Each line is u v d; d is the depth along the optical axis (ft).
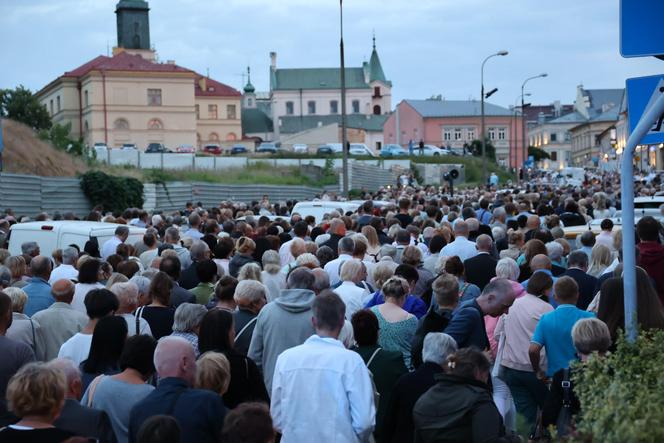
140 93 352.69
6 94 315.17
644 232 31.78
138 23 433.89
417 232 49.98
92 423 18.38
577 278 33.01
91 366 22.20
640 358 17.93
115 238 48.85
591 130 507.30
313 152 326.03
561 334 25.80
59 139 160.86
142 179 150.51
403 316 26.11
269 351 24.64
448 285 25.88
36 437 15.85
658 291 31.07
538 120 646.33
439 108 431.02
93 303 24.85
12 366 23.00
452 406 18.54
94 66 350.64
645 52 18.37
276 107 517.96
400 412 21.27
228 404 22.34
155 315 27.66
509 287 26.99
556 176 257.55
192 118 359.46
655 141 18.69
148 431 14.88
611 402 13.75
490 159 360.28
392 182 258.16
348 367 19.93
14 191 105.70
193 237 50.44
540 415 26.66
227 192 157.38
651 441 12.73
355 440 19.72
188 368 18.99
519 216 55.42
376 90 529.04
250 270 31.30
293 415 19.80
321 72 527.40
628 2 18.43
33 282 33.01
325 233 53.88
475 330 25.34
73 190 121.39
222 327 22.63
